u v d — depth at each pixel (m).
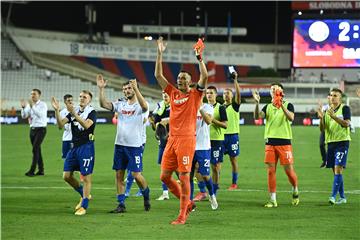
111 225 12.48
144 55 74.38
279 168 24.69
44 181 20.48
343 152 15.39
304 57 40.12
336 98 15.40
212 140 16.33
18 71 66.62
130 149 13.96
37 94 22.28
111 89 67.62
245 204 15.48
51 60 69.75
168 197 16.36
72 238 11.29
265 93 59.31
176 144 12.56
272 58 74.81
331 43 39.88
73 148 14.08
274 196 15.10
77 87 66.75
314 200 16.19
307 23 40.00
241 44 76.12
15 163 26.56
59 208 14.73
